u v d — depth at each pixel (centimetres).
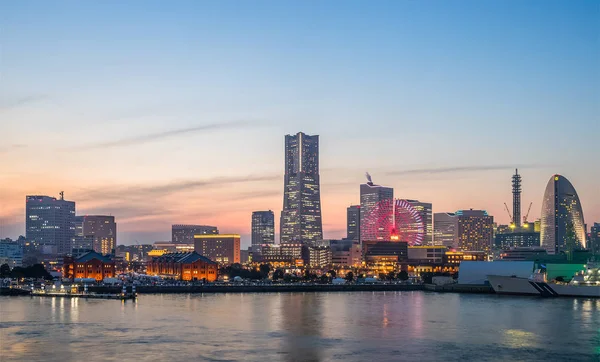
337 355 16162
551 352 16638
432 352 16588
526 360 15638
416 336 19225
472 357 15975
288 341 18188
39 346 17150
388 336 19212
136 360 15425
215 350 16712
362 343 17912
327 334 19562
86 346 17175
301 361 15438
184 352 16400
